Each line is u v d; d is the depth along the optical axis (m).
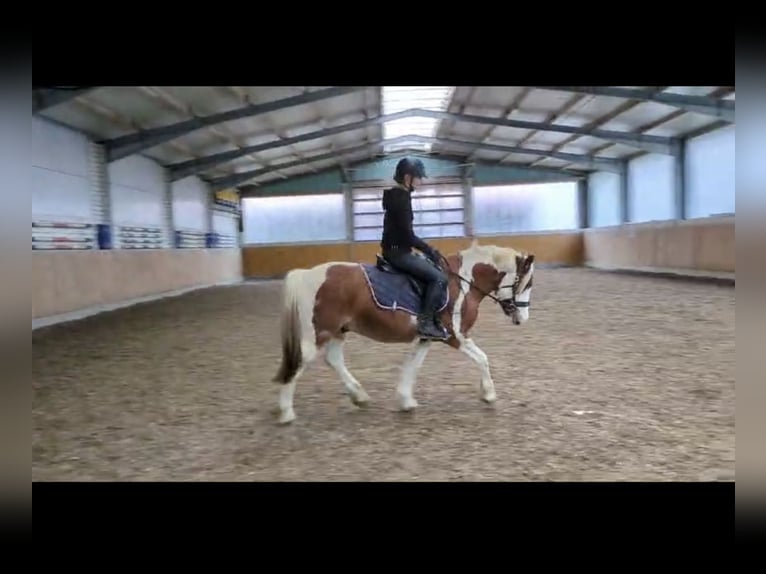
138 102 12.44
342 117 17.98
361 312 4.23
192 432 4.25
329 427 4.25
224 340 8.47
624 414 4.29
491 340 7.62
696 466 3.34
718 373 5.36
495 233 25.44
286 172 24.73
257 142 18.53
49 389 5.66
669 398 4.64
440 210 25.88
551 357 6.36
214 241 22.58
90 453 3.88
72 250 11.37
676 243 16.36
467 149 24.06
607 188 23.70
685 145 17.61
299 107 15.69
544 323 8.84
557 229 25.89
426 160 25.81
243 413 4.69
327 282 4.23
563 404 4.59
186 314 11.70
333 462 3.60
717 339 6.93
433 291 4.25
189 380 5.96
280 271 24.98
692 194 17.31
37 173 11.34
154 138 14.16
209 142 17.19
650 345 6.76
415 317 4.27
